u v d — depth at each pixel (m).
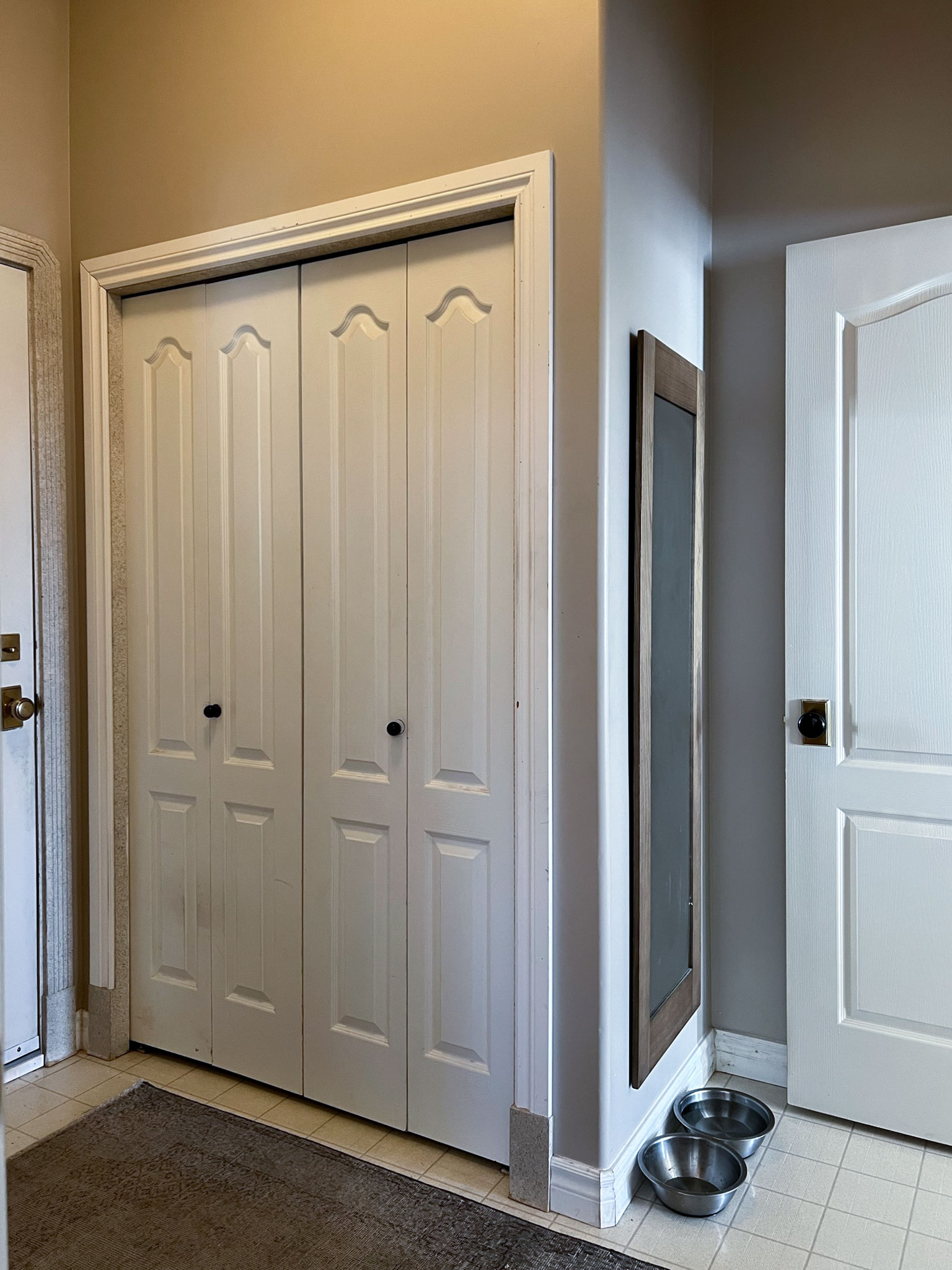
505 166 1.95
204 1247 1.88
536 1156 1.99
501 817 2.08
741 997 2.55
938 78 2.25
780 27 2.43
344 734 2.30
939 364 2.19
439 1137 2.19
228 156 2.34
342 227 2.16
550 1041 1.97
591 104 1.87
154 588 2.60
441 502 2.14
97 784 2.61
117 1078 2.53
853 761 2.31
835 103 2.37
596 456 1.90
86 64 2.56
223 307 2.44
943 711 2.20
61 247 2.59
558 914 1.97
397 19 2.10
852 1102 2.31
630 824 2.03
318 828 2.34
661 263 2.18
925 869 2.22
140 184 2.49
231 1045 2.51
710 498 2.56
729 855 2.55
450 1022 2.16
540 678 1.95
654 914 2.15
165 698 2.59
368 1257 1.85
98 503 2.59
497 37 1.98
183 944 2.59
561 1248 1.87
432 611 2.16
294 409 2.34
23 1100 2.41
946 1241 1.90
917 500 2.22
